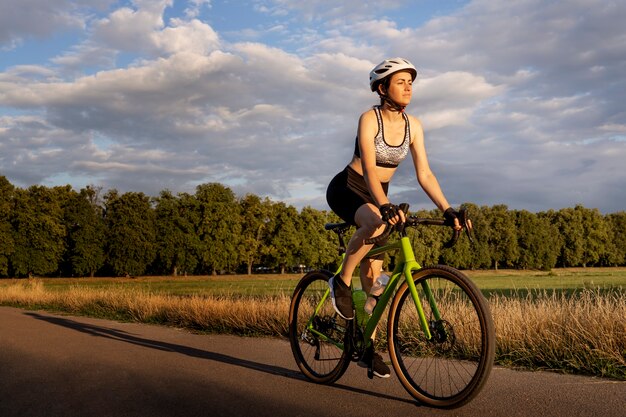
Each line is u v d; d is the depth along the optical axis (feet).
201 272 287.07
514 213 357.00
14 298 55.93
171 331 24.80
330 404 10.13
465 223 10.30
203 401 10.36
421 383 10.73
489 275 276.62
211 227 257.75
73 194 238.27
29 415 9.57
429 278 10.36
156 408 9.87
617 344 14.33
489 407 9.76
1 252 216.54
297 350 13.58
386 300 11.26
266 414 9.44
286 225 277.03
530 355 14.85
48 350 16.94
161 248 251.60
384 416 9.29
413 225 10.66
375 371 11.53
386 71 11.16
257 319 24.03
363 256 11.81
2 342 18.97
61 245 233.35
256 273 306.96
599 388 11.31
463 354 11.32
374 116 11.39
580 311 16.63
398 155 11.66
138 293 41.45
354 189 11.93
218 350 17.52
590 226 375.86
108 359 15.17
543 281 168.66
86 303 42.24
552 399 10.31
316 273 13.37
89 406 10.05
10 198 225.35
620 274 270.87
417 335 14.44
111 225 246.68
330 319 12.77
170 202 257.96
